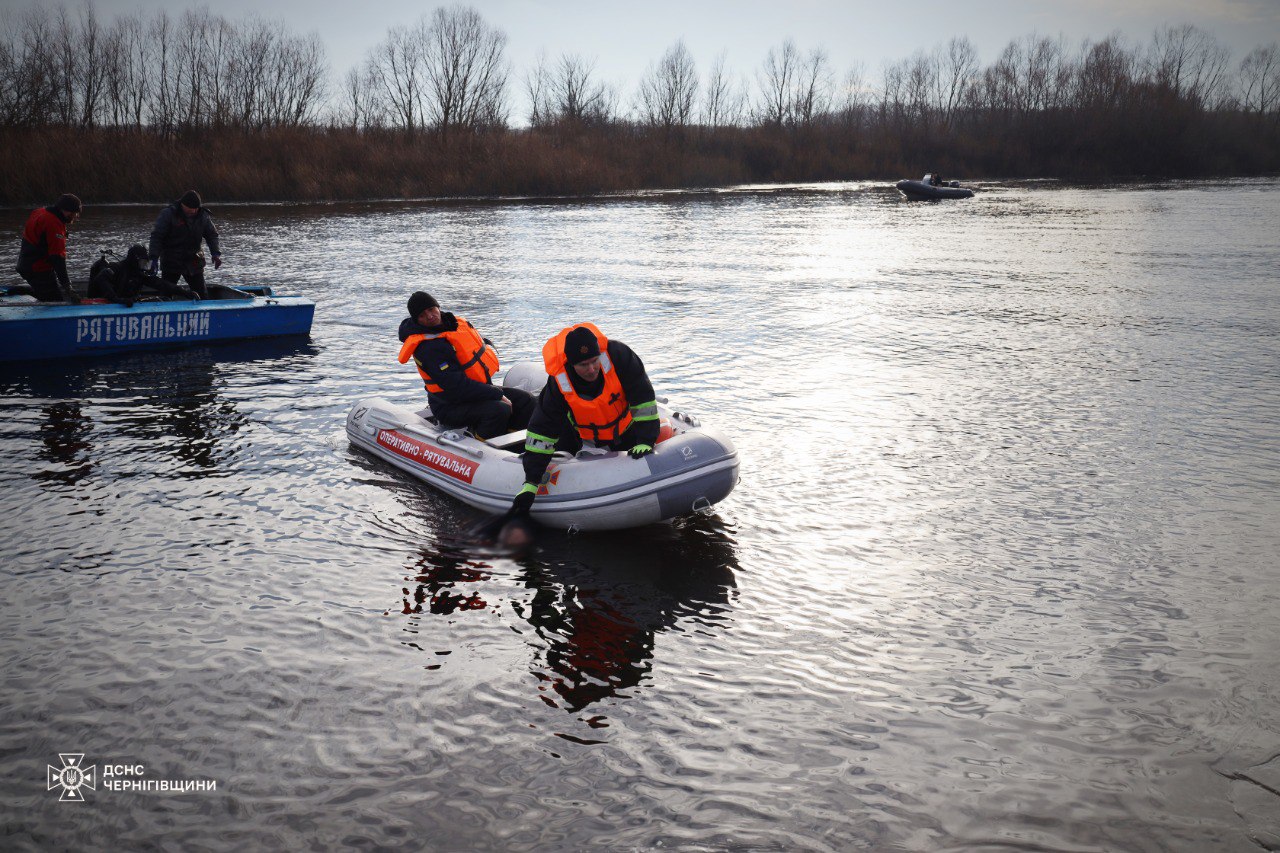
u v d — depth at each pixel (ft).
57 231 35.40
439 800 11.91
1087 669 15.01
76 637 15.72
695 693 14.33
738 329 43.06
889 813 11.71
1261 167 244.42
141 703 13.92
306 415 28.58
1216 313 46.52
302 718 13.60
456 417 22.85
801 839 11.27
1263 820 11.59
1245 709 13.91
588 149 167.32
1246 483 23.16
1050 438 26.84
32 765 12.55
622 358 19.42
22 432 26.63
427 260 68.13
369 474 23.47
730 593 17.60
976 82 273.33
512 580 18.03
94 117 144.87
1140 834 11.37
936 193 145.79
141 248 36.83
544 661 15.21
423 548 19.33
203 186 121.70
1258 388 32.09
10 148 112.98
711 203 137.18
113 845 11.16
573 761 12.69
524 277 59.77
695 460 19.67
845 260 70.28
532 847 11.09
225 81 154.30
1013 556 19.19
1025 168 221.25
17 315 33.96
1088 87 244.83
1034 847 11.16
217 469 23.80
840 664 15.17
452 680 14.64
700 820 11.57
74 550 19.02
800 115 237.04
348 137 144.97
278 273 60.49
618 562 18.83
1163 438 26.78
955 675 14.84
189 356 36.40
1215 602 17.20
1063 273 62.34
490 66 180.45
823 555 19.25
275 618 16.47
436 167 141.28
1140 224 99.71
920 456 25.30
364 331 41.91
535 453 19.47
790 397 31.24
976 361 36.55
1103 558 19.07
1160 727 13.48
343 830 11.38
